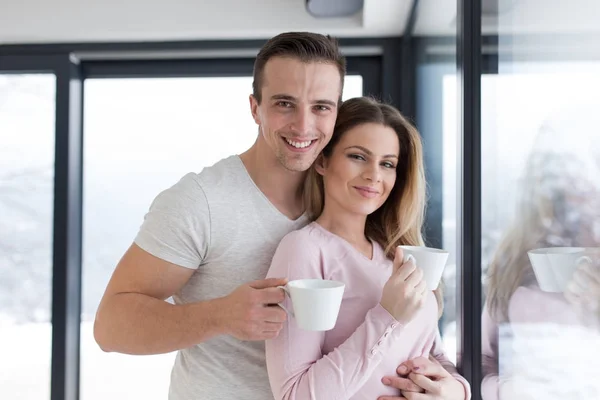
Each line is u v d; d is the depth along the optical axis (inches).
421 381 38.6
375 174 41.5
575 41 24.1
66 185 93.3
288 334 36.8
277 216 44.9
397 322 36.0
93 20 87.4
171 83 97.4
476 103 43.2
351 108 43.1
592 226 22.7
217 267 43.7
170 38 90.9
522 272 32.4
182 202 42.2
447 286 53.1
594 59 22.2
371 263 41.8
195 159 97.3
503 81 36.0
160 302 39.0
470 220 43.7
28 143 96.2
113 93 97.8
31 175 96.2
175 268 41.9
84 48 92.3
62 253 93.4
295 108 40.2
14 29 87.7
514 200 33.7
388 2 75.9
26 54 93.3
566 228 25.6
